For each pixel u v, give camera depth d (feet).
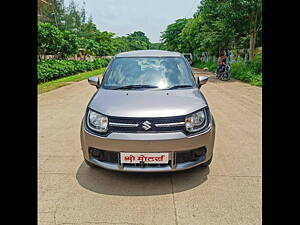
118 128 9.81
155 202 9.25
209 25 76.48
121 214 8.59
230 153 13.46
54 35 55.72
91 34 160.66
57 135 16.84
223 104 26.84
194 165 10.07
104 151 10.06
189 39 123.95
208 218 8.36
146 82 12.51
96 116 10.29
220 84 44.86
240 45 73.51
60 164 12.38
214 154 13.35
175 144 9.62
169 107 10.11
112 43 169.37
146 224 8.10
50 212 8.70
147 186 10.32
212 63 97.60
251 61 54.08
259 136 16.19
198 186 10.25
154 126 9.64
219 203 9.14
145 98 10.89
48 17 135.13
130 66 13.42
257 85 42.04
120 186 10.35
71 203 9.22
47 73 48.67
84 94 34.63
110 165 9.96
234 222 8.16
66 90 38.42
